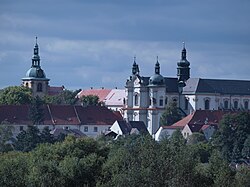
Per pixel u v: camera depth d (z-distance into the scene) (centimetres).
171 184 19938
